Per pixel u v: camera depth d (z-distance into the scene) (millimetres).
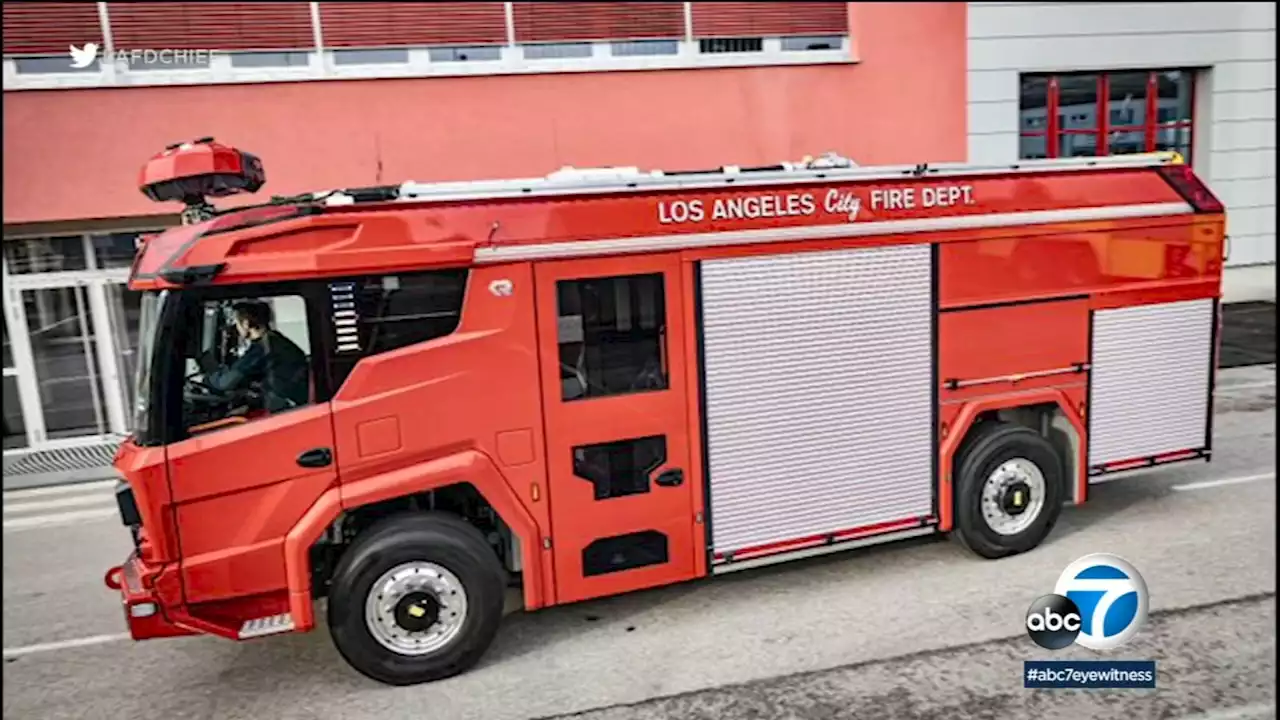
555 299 4848
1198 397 6480
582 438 4934
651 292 5043
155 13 10391
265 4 10688
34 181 10219
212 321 4477
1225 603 5125
